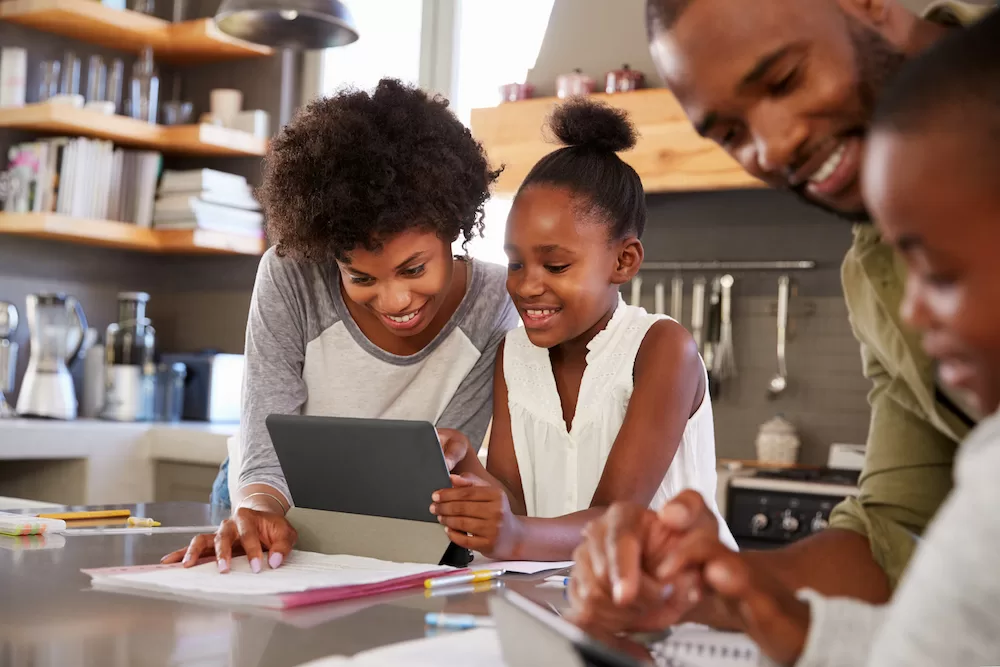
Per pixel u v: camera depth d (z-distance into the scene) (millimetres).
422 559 1133
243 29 2668
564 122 1439
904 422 1013
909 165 516
